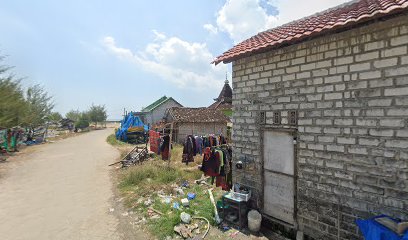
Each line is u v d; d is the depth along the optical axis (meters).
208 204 7.07
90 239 5.68
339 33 4.42
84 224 6.48
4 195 8.88
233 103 6.70
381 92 3.92
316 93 4.79
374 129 4.01
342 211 4.43
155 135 13.98
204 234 5.57
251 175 6.23
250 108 6.21
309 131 4.91
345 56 4.35
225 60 6.52
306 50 4.94
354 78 4.24
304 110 4.99
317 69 4.76
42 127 31.98
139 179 10.27
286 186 5.42
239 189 6.38
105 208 7.61
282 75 5.40
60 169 13.27
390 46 3.82
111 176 11.77
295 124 5.16
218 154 6.84
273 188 5.72
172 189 8.73
